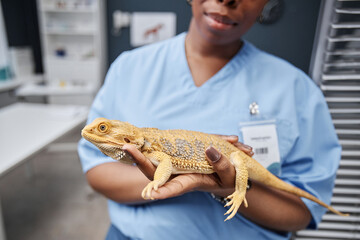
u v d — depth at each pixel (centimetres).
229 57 109
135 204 103
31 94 358
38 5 454
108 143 67
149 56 115
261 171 82
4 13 432
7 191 301
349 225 144
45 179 327
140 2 386
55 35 446
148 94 108
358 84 115
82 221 260
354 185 137
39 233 243
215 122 100
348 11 101
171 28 393
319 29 115
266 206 90
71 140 421
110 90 115
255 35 283
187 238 97
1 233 176
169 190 63
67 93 365
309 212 98
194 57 111
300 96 108
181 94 106
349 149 129
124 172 99
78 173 342
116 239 116
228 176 72
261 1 84
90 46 449
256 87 106
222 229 97
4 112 262
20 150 182
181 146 73
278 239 100
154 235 97
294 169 104
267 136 98
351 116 121
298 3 268
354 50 110
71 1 398
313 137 105
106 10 400
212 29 88
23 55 452
